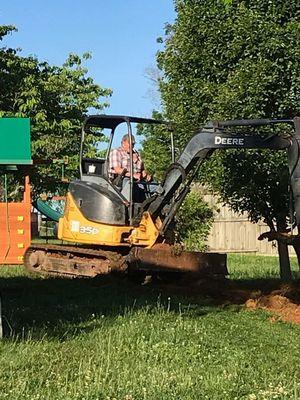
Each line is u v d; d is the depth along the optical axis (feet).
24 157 33.06
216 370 25.22
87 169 48.08
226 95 41.55
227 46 42.88
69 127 81.97
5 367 24.93
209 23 43.70
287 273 48.83
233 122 39.60
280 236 36.60
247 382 23.93
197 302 39.34
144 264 43.34
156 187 47.44
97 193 46.47
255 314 36.32
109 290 41.47
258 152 43.27
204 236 77.46
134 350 27.68
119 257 44.52
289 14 41.73
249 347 28.91
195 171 43.39
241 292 42.22
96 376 23.80
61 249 48.62
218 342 29.37
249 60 41.42
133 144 46.01
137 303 37.19
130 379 23.76
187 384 23.25
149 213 45.24
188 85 45.78
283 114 42.01
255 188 44.83
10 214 50.78
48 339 28.91
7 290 42.27
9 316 33.09
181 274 45.42
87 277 47.19
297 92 40.68
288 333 32.17
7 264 52.03
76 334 29.89
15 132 33.76
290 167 36.86
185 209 73.20
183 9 45.37
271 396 22.20
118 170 46.52
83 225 47.01
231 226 100.27
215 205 78.48
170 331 30.48
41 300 37.88
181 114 46.44
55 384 23.20
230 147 40.34
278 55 40.40
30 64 81.05
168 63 46.73
